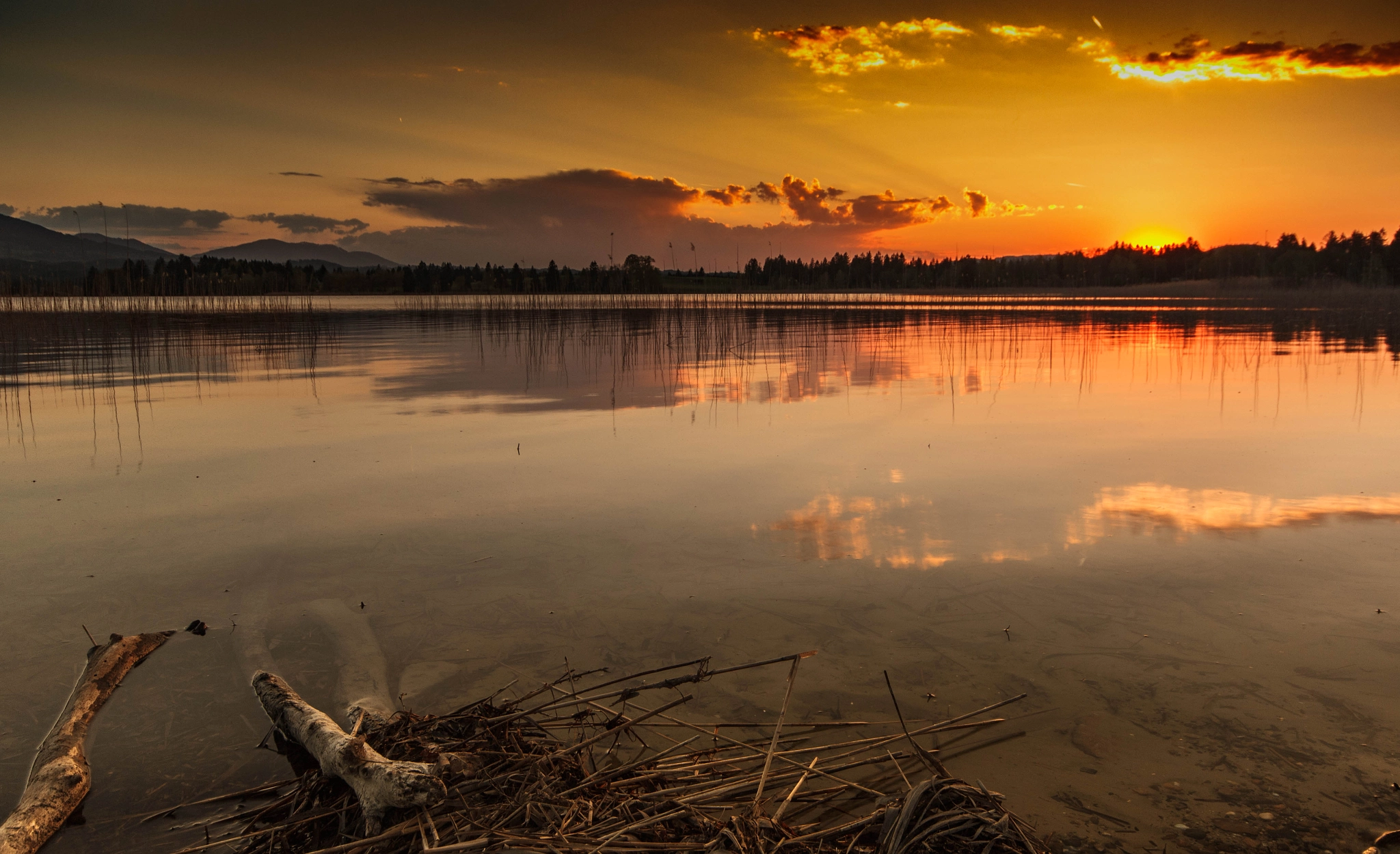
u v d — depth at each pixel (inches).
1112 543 214.2
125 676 150.9
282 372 597.0
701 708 139.2
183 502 259.3
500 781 114.4
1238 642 159.0
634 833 105.2
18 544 220.5
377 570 201.5
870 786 118.2
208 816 114.4
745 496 261.3
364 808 107.6
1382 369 567.8
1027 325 1101.1
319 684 147.8
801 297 2187.5
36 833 106.9
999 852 100.8
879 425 376.2
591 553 211.0
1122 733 129.5
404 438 355.3
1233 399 443.5
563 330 1015.6
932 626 168.1
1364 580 187.8
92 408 434.9
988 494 259.8
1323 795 113.7
